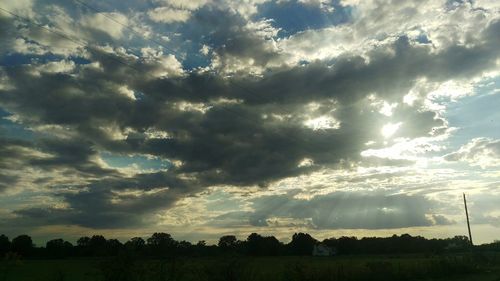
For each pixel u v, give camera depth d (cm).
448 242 10969
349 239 12356
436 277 4344
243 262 2306
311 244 11712
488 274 4778
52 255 4519
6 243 3762
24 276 2219
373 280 3647
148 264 1862
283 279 3030
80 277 1859
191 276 2058
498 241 10994
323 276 3291
